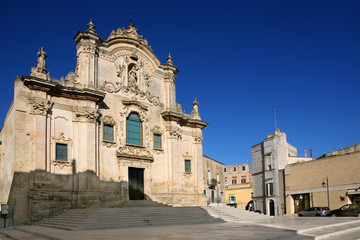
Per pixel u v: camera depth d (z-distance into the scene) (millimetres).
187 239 15734
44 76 30453
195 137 42969
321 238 16625
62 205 29109
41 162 28562
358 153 42906
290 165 52406
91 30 34312
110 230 21375
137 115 37125
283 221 29703
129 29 39125
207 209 33312
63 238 16750
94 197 30578
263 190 58031
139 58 39062
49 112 30281
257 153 60875
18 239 18641
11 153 29516
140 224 24844
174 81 42188
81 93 31797
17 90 28938
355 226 23172
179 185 39500
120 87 36125
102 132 33531
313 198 47969
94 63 34125
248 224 25906
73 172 30562
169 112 39062
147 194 35969
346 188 43719
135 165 35531
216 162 57031
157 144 38688
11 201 27672
